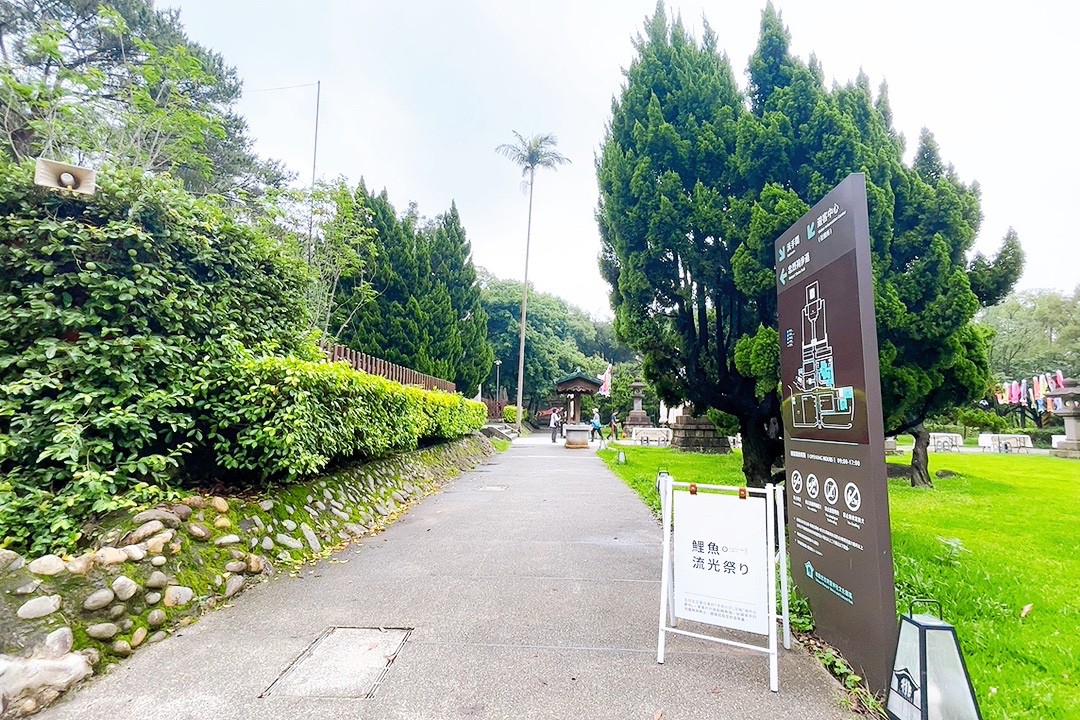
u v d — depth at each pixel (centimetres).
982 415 1091
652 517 688
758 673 283
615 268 754
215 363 479
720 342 639
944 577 430
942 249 494
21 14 1215
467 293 2402
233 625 335
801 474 360
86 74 930
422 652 302
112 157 899
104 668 276
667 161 625
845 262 299
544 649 308
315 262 1217
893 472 1148
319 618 349
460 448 1384
